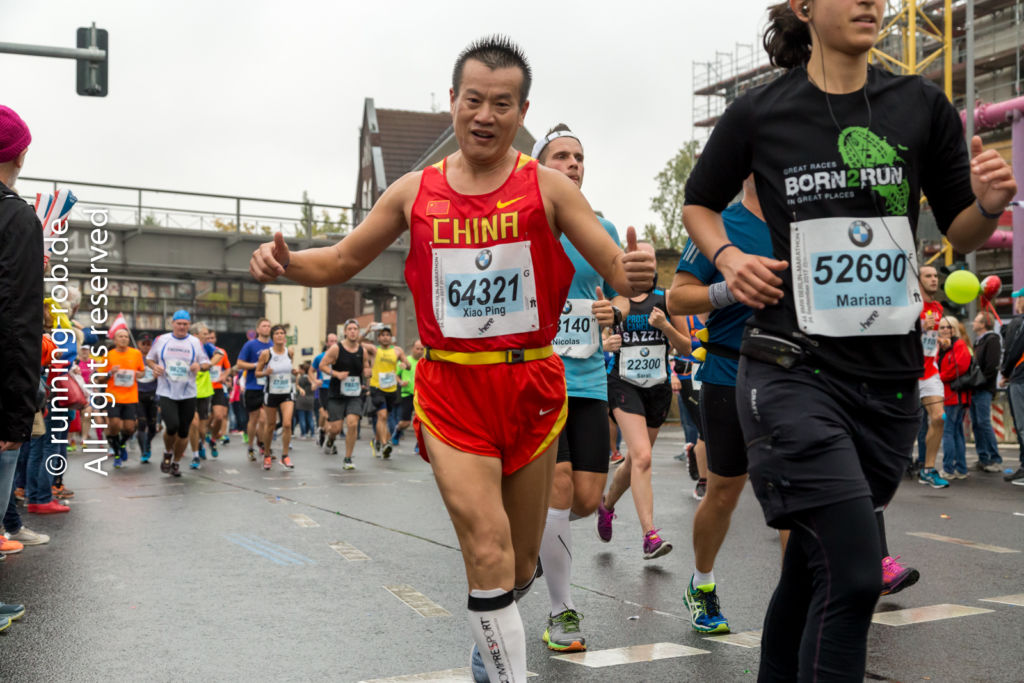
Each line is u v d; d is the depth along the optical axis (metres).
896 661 3.65
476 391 2.75
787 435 2.28
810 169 2.36
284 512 7.93
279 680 3.48
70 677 3.52
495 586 2.66
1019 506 8.20
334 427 14.85
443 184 2.84
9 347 3.82
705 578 4.12
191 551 6.10
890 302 2.33
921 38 35.19
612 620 4.34
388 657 3.77
